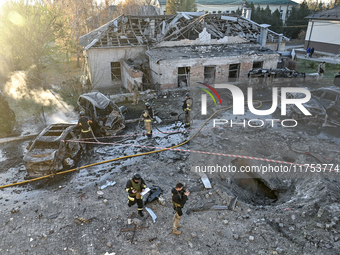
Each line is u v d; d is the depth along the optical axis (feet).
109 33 68.49
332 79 63.87
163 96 55.16
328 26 97.45
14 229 20.79
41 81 67.41
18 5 61.57
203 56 60.34
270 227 20.67
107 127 37.14
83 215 22.18
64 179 27.73
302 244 18.86
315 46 104.68
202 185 26.16
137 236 20.02
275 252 18.25
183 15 76.23
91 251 18.74
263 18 138.82
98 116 40.32
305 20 139.33
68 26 86.28
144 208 23.03
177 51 63.82
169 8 157.07
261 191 27.35
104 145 35.37
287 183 27.09
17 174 28.73
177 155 32.24
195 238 19.80
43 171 27.99
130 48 65.92
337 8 99.96
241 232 20.29
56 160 28.53
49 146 30.17
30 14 63.46
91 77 64.90
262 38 74.43
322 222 20.62
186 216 22.15
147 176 27.86
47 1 85.20
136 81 54.29
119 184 26.61
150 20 74.84
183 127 40.96
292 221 21.11
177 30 68.69
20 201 24.21
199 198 24.31
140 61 64.18
